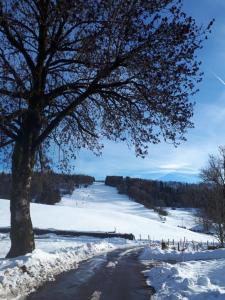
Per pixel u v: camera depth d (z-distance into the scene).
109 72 18.19
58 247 34.22
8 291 10.86
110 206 185.62
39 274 13.92
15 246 18.00
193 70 18.09
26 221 18.25
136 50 17.69
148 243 53.59
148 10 17.53
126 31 17.42
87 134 21.41
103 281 13.83
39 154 21.31
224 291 11.01
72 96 20.47
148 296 11.49
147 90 18.25
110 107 19.95
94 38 17.53
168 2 17.61
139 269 18.19
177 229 115.12
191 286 12.26
